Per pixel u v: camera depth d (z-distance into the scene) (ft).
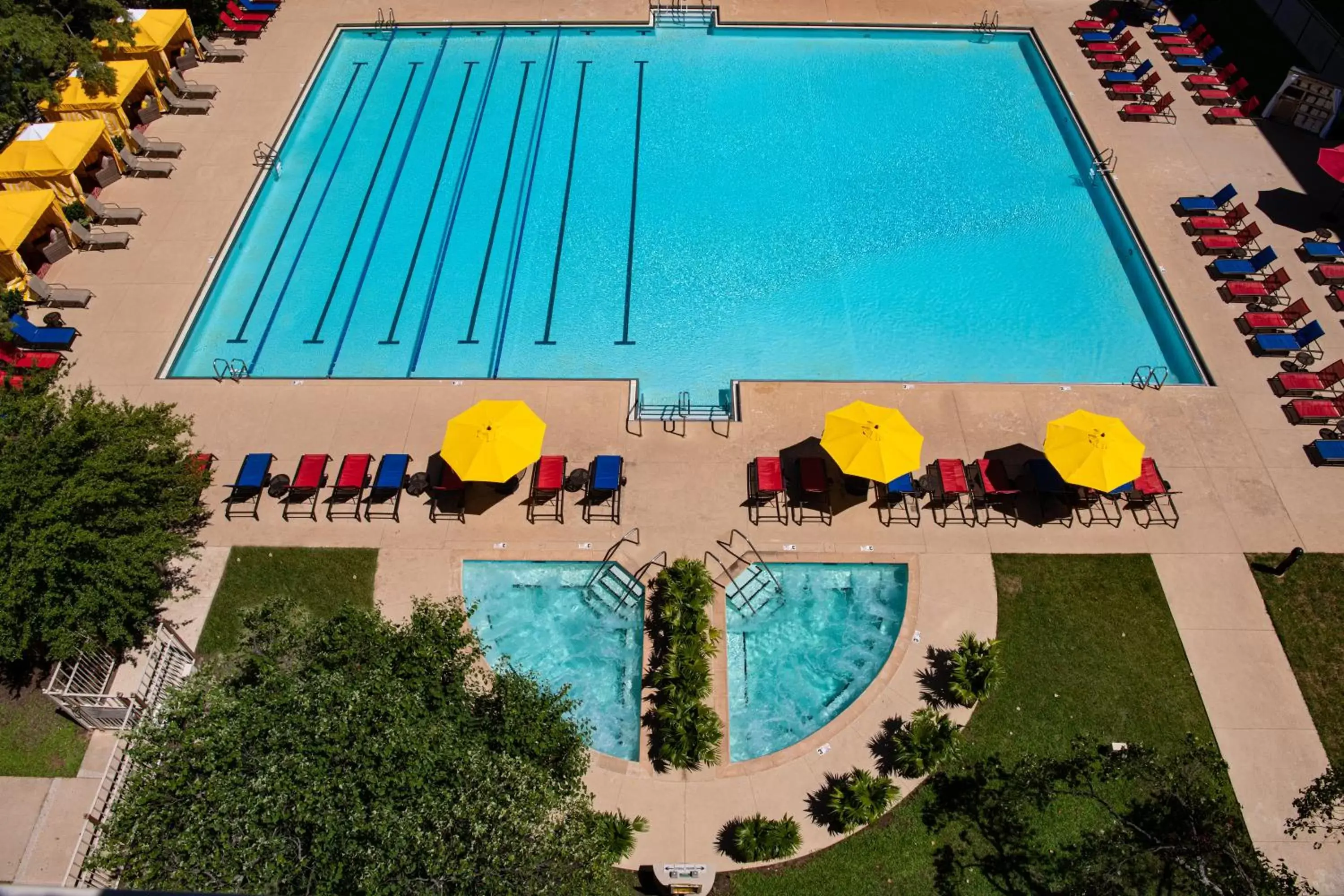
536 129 101.09
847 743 59.26
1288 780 58.13
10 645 54.39
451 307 85.56
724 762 58.44
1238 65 107.04
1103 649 63.26
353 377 78.64
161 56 98.68
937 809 56.70
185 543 60.03
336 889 41.45
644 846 55.42
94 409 59.21
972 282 87.61
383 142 99.96
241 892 40.42
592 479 69.77
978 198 94.99
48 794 56.75
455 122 102.01
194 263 85.51
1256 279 85.20
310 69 105.09
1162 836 54.34
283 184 95.66
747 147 99.30
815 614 66.03
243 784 43.16
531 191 95.09
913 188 95.81
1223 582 66.33
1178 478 71.61
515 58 109.09
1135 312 85.61
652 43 110.63
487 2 113.70
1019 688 61.46
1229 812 56.34
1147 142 97.81
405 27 111.24
